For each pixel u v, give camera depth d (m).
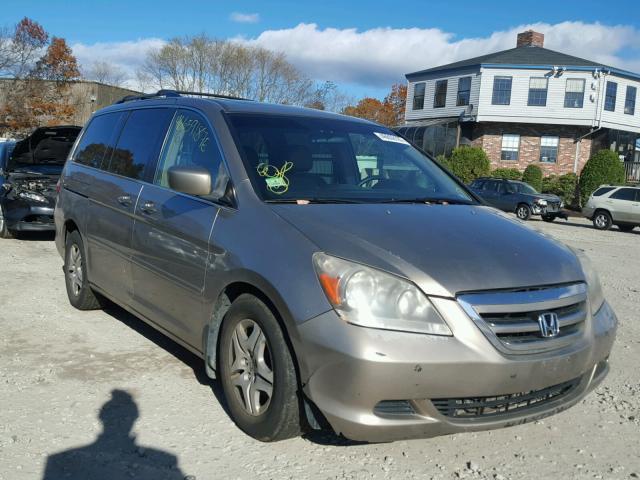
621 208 22.94
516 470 3.38
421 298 3.03
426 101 40.66
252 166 3.93
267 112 4.53
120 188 4.94
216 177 4.03
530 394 3.28
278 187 3.86
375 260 3.12
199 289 3.85
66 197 5.99
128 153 5.13
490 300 3.10
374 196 4.08
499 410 3.21
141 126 5.14
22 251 9.27
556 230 21.52
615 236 20.31
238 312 3.55
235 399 3.63
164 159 4.61
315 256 3.19
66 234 6.11
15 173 10.13
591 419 4.10
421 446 3.60
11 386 4.18
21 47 42.00
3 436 3.49
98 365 4.62
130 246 4.67
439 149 37.75
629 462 3.53
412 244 3.29
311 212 3.56
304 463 3.32
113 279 5.06
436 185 4.61
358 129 4.82
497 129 37.72
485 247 3.41
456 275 3.12
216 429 3.67
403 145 5.00
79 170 5.89
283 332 3.27
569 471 3.40
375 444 3.58
